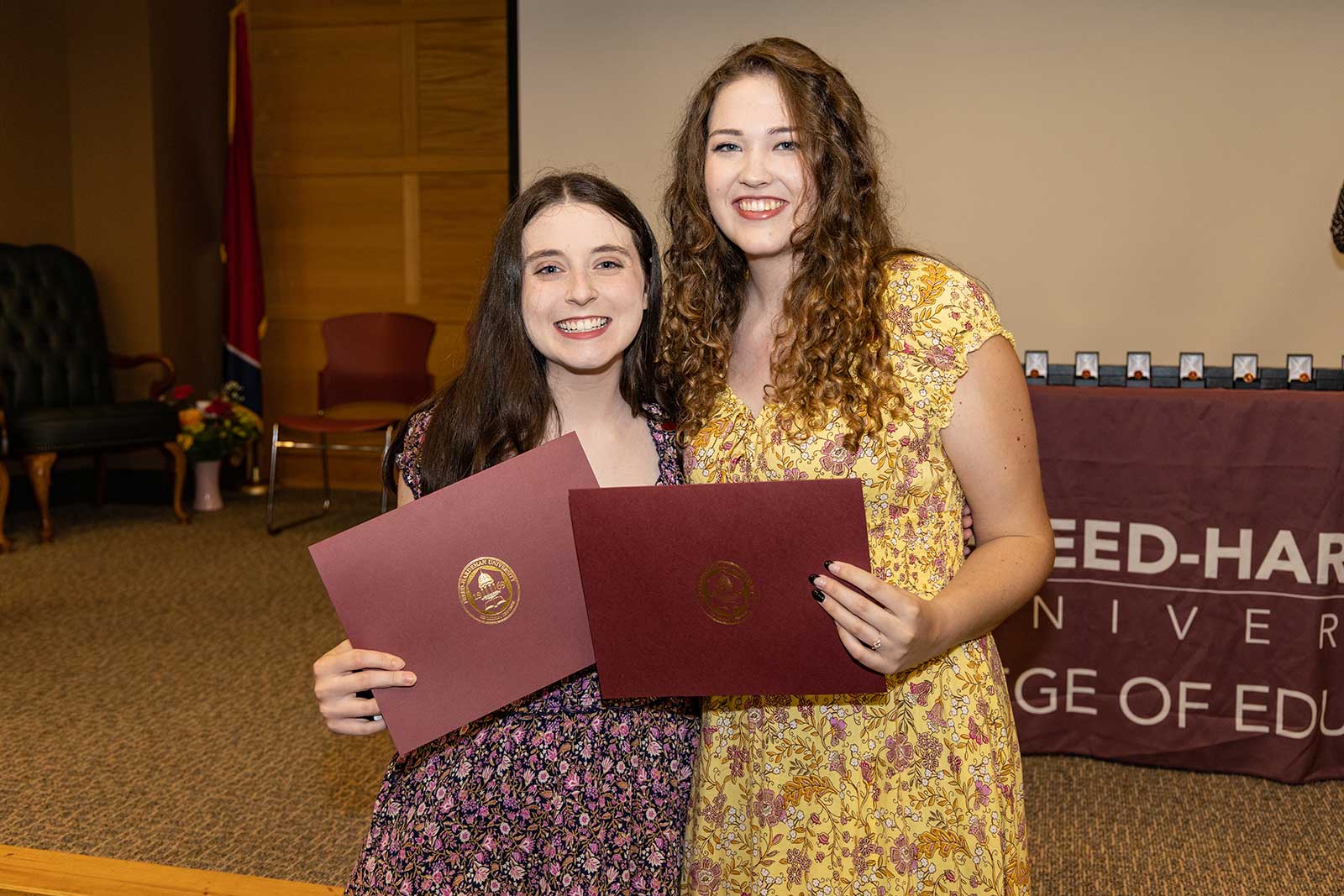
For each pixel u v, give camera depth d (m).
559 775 1.26
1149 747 2.78
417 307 6.78
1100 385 3.08
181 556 5.14
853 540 1.06
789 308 1.29
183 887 2.07
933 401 1.24
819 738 1.27
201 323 7.02
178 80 6.75
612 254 1.29
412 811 1.26
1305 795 2.64
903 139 4.55
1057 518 2.78
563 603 1.19
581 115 4.81
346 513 6.20
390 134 6.69
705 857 1.33
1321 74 4.18
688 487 1.07
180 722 3.16
